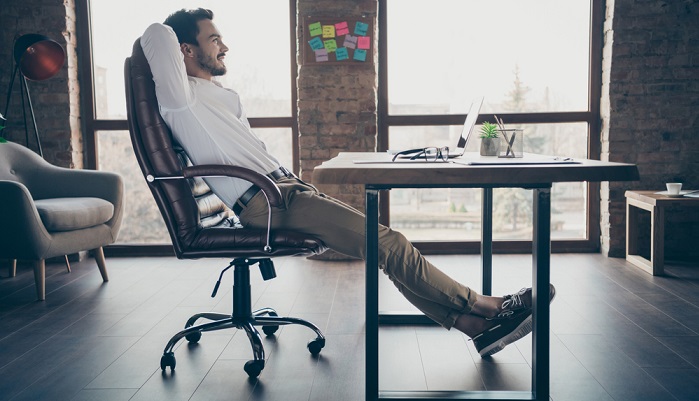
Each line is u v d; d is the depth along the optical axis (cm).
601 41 478
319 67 471
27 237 353
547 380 201
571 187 489
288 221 237
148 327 306
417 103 492
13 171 416
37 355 267
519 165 185
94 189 415
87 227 393
